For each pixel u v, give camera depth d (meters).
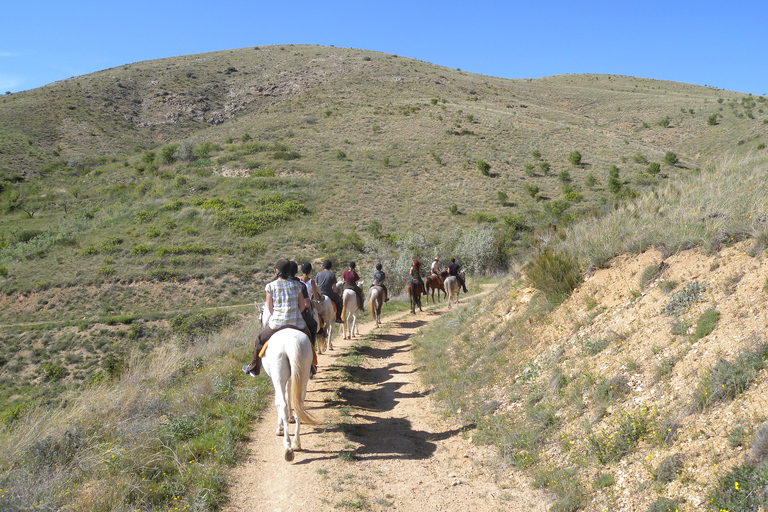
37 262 39.84
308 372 6.09
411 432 6.91
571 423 5.68
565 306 8.49
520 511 4.62
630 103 104.19
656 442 4.59
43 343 27.64
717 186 9.39
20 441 5.63
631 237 8.55
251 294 33.66
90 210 54.72
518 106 97.94
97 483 4.74
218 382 8.35
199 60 145.25
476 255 35.00
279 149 64.88
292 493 5.04
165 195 52.78
